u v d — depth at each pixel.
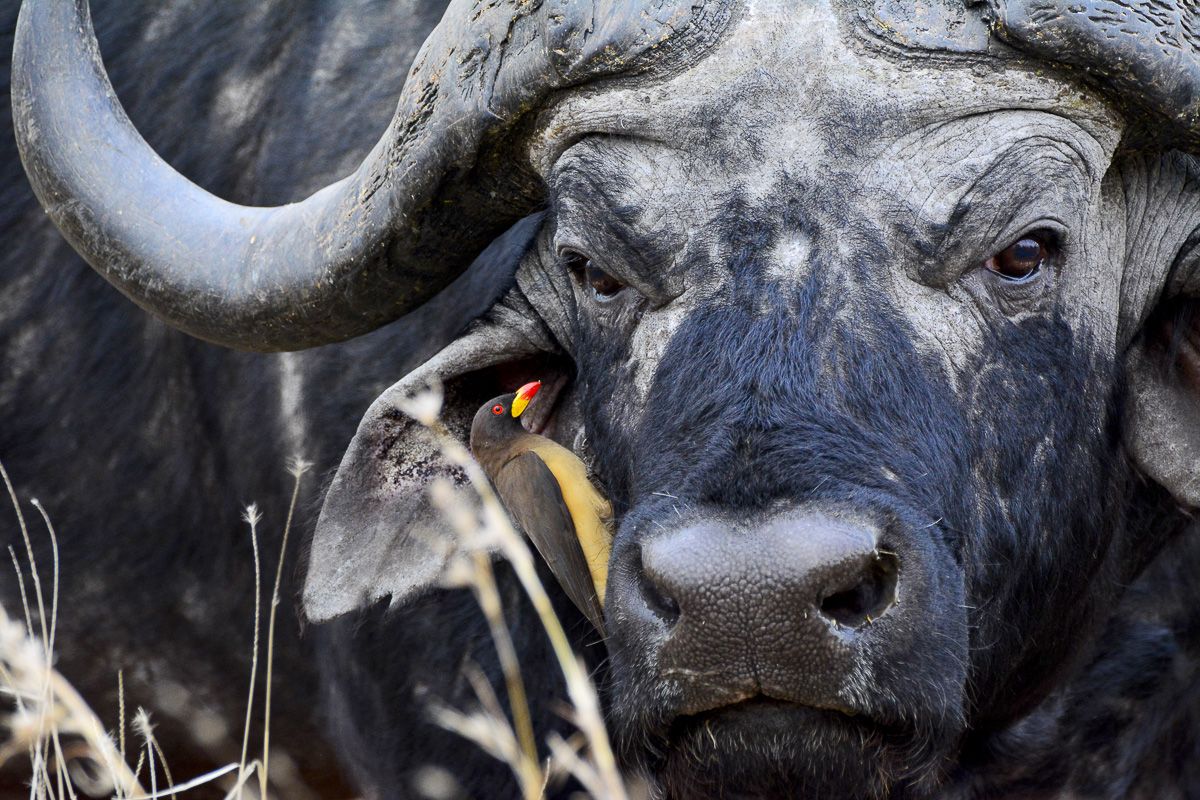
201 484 20.25
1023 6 12.17
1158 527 15.41
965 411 12.34
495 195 14.12
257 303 14.14
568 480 13.62
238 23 20.52
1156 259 14.14
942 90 12.37
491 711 16.30
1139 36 12.16
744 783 11.68
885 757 11.45
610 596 11.54
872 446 11.32
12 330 21.27
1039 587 13.64
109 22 21.30
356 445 14.96
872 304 11.95
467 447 15.26
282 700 20.34
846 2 12.48
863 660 10.95
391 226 13.70
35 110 14.62
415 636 17.30
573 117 13.07
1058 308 12.99
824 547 10.50
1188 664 15.66
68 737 21.33
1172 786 15.68
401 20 19.31
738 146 12.42
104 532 21.02
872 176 12.25
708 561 10.62
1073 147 12.76
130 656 21.42
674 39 12.58
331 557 15.22
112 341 20.78
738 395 11.41
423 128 13.45
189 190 14.71
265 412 19.05
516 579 16.47
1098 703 15.80
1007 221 12.47
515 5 13.05
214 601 20.53
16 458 21.28
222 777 21.91
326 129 19.19
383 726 17.83
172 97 20.64
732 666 10.86
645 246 12.68
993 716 14.93
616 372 13.27
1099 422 13.80
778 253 12.05
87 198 14.58
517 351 15.05
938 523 11.60
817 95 12.38
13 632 10.74
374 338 18.12
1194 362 14.23
